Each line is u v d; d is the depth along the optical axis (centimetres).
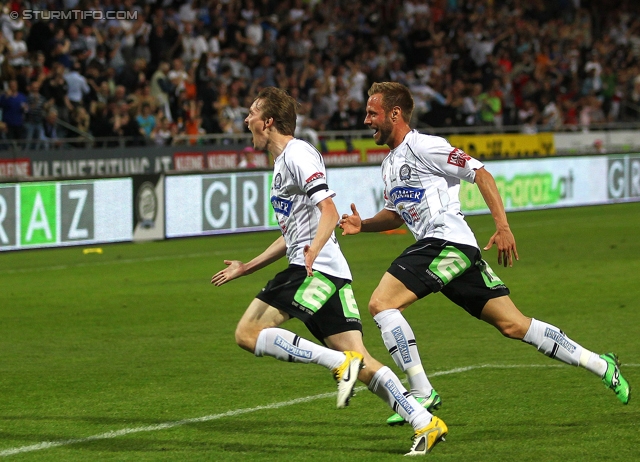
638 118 8156
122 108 5238
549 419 1589
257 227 4741
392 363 2097
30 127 4944
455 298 1556
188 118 5581
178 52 5903
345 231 1592
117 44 5597
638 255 3838
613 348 2183
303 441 1481
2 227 3822
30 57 5156
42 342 2359
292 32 6625
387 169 1591
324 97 6262
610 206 6100
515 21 8262
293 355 1374
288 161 1416
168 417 1642
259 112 1451
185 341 2355
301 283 1420
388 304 1521
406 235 4775
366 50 7094
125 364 2102
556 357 1541
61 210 4028
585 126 7206
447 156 1516
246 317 1430
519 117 7400
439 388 1833
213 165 5466
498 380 1892
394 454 1397
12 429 1568
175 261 3853
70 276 3478
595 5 9044
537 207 5769
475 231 4759
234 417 1638
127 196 4284
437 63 7312
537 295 2933
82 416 1655
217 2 6412
